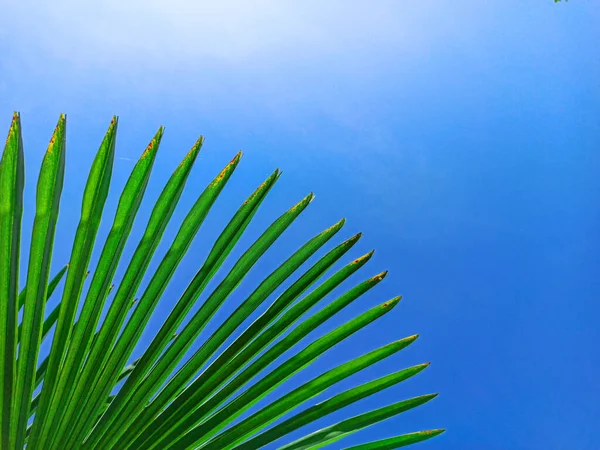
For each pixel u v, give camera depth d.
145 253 0.70
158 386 0.71
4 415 0.61
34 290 0.61
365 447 0.73
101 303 0.69
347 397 0.73
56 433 0.66
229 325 0.72
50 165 0.59
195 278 0.73
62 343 0.66
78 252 0.65
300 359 0.73
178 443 0.70
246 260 0.74
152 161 0.66
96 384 0.69
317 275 0.72
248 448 0.71
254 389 0.72
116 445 0.69
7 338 0.59
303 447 0.72
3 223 0.57
